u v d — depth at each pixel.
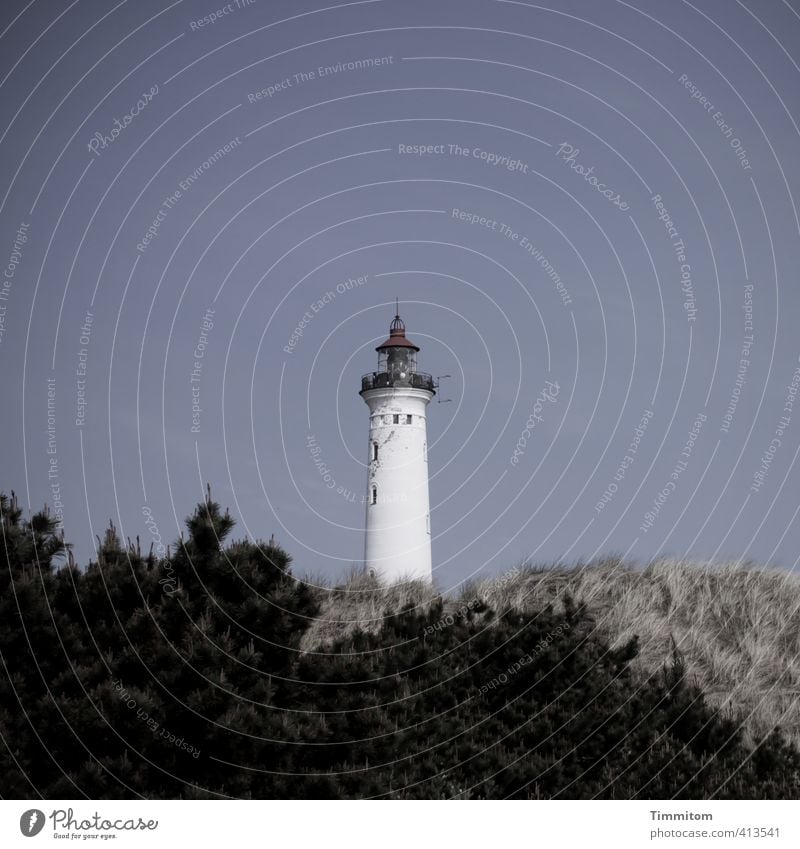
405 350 41.12
